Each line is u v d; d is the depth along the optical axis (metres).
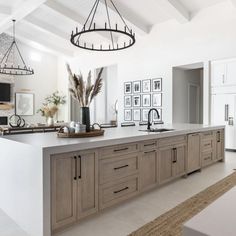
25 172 2.18
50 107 6.86
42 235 1.95
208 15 6.62
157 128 3.93
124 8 6.87
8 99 9.66
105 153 2.48
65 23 8.13
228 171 4.23
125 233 2.14
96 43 9.58
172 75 7.47
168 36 7.51
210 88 6.73
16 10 6.88
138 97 8.39
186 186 3.42
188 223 0.64
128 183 2.75
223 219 0.66
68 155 2.13
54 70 11.41
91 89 2.88
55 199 2.04
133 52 8.48
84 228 2.23
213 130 4.59
